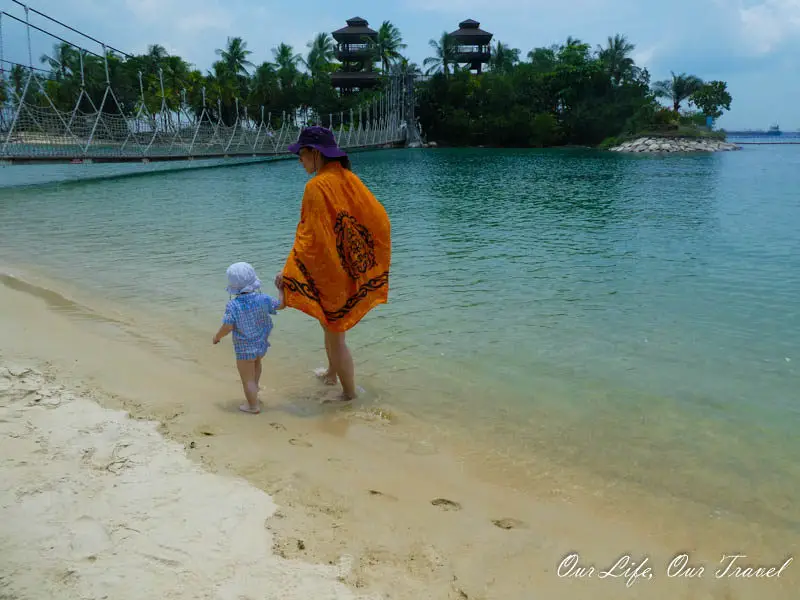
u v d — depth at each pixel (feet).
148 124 130.00
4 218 54.70
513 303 26.96
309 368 19.70
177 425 14.92
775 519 12.03
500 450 14.58
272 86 263.49
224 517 10.80
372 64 299.58
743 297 27.76
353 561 9.96
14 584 8.80
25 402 15.51
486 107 284.61
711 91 345.72
